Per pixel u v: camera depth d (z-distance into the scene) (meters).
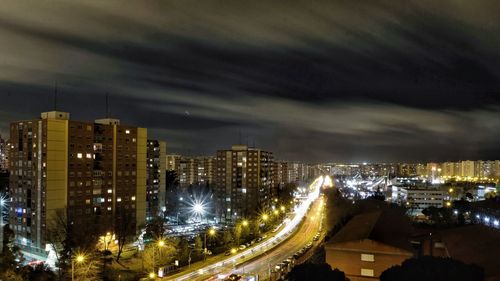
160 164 150.25
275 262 94.44
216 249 107.44
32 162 104.25
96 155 111.06
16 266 74.56
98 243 98.69
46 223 101.00
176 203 181.12
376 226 61.09
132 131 119.88
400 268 38.22
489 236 56.38
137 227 118.56
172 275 82.44
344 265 53.50
